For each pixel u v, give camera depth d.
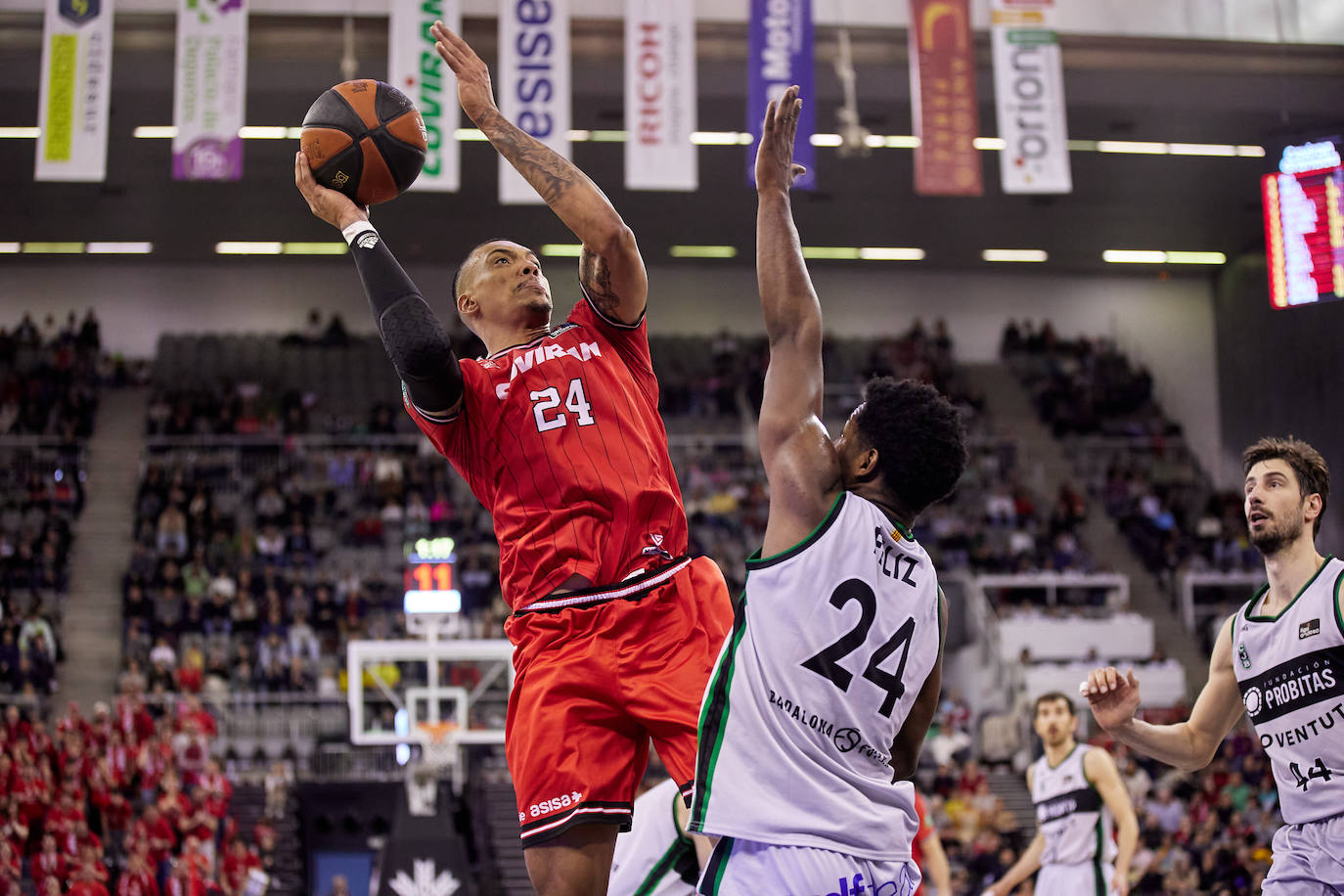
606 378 3.50
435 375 3.33
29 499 23.81
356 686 14.98
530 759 3.26
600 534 3.34
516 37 16.62
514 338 3.69
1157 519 26.48
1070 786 7.54
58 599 22.16
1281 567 4.42
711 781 2.82
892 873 2.83
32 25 18.55
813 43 17.45
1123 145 23.31
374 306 3.41
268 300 28.61
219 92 16.25
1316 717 4.28
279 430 25.78
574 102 20.94
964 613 23.08
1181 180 25.25
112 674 21.38
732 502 24.94
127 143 22.05
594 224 3.47
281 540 23.00
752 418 27.36
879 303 30.42
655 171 16.89
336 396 27.02
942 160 17.17
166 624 20.83
